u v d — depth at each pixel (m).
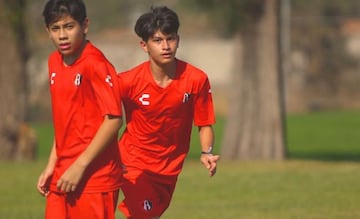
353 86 133.50
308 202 37.25
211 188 42.94
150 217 24.30
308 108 133.75
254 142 69.94
